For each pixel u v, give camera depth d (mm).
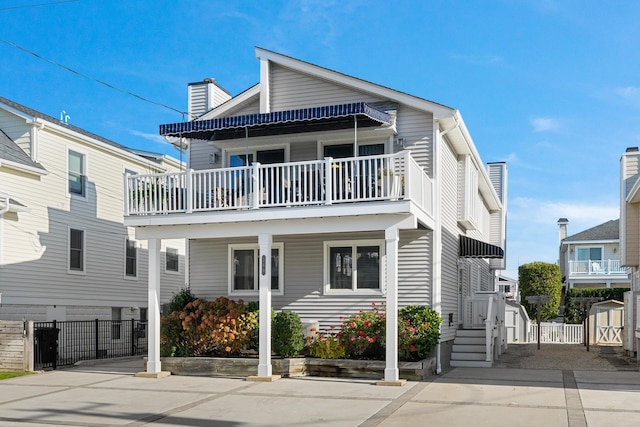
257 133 17688
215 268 18672
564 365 17891
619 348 22875
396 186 14297
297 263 17750
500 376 15492
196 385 14336
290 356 16016
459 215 20188
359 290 17094
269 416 10805
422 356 15914
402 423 10148
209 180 15758
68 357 21625
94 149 24047
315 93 18031
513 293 46812
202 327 16391
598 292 33906
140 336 26031
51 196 21719
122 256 25391
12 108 21188
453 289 19141
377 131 17156
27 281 20391
